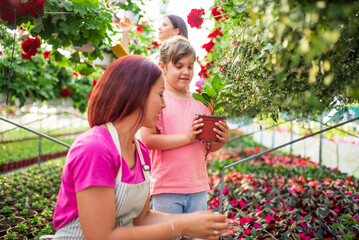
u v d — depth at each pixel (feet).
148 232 3.53
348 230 7.95
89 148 3.44
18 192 14.83
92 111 3.93
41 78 21.09
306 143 24.47
